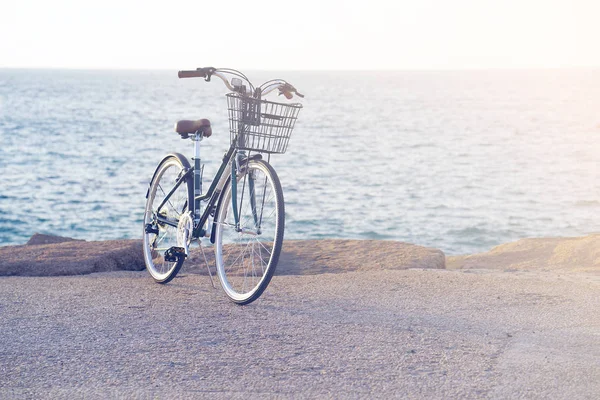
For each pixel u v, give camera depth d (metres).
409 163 38.34
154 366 3.40
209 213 5.00
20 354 3.59
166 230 5.57
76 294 5.02
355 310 4.54
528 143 52.84
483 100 163.38
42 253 6.70
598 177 32.16
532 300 4.82
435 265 6.58
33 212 23.14
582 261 6.77
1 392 3.04
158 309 4.56
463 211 23.47
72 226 21.12
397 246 7.09
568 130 68.69
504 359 3.50
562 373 3.28
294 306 4.65
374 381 3.19
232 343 3.78
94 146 46.75
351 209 23.72
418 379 3.21
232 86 4.61
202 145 47.53
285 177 31.75
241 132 4.56
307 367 3.38
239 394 3.03
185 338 3.88
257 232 4.78
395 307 4.62
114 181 30.52
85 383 3.16
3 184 28.97
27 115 84.25
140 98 156.62
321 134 60.72
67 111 96.62
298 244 7.29
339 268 6.45
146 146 47.38
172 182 5.83
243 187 4.79
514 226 20.97
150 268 5.69
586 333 3.99
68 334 3.96
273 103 4.45
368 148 47.44
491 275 5.72
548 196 26.67
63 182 29.92
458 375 3.26
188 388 3.10
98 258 6.54
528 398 2.98
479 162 39.00
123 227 21.12
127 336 3.92
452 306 4.65
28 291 5.12
